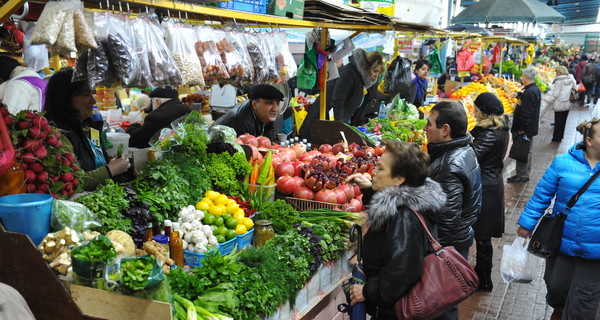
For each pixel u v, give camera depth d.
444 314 2.92
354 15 5.09
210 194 3.50
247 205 3.69
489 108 5.34
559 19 12.49
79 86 3.30
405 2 8.60
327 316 3.66
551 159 12.65
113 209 2.79
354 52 6.54
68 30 2.35
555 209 4.10
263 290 2.75
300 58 8.71
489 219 5.41
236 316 2.60
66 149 3.03
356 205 4.27
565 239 3.99
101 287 2.15
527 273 4.69
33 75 4.52
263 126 5.48
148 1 2.80
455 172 3.75
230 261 2.96
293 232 3.45
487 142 5.27
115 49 2.65
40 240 2.39
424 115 8.73
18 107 4.35
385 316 2.91
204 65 3.29
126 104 6.88
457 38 12.52
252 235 3.51
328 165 4.43
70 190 2.84
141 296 2.09
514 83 15.46
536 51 28.89
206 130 4.16
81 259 2.12
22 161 2.61
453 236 3.83
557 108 14.33
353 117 7.80
